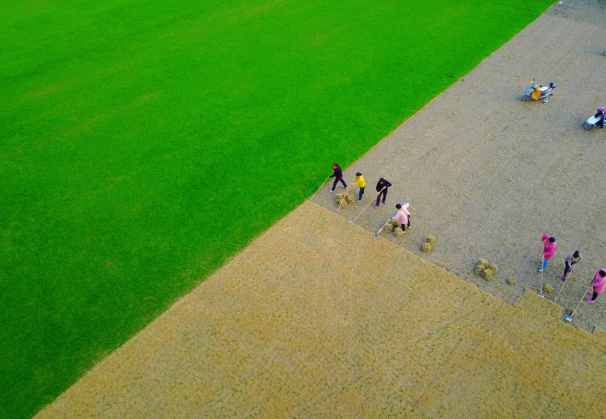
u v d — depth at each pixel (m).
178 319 16.44
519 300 16.25
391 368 14.64
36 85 30.78
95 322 16.48
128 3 42.78
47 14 41.28
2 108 28.64
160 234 19.66
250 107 27.41
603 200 19.83
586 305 15.96
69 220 20.58
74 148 24.97
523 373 14.24
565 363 14.41
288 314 16.36
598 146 22.81
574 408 13.34
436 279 17.20
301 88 28.84
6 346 15.87
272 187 21.70
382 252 18.38
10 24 39.53
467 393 13.88
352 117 26.00
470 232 18.91
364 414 13.58
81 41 36.25
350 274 17.61
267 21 37.81
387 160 22.88
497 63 30.20
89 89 30.09
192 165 23.28
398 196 20.81
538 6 37.12
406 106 26.73
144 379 14.77
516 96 26.94
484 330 15.47
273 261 18.27
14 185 22.72
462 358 14.75
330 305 16.56
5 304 17.22
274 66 31.39
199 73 31.12
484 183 21.16
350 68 30.58
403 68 30.23
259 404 13.98
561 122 24.62
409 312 16.19
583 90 26.94
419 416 13.44
